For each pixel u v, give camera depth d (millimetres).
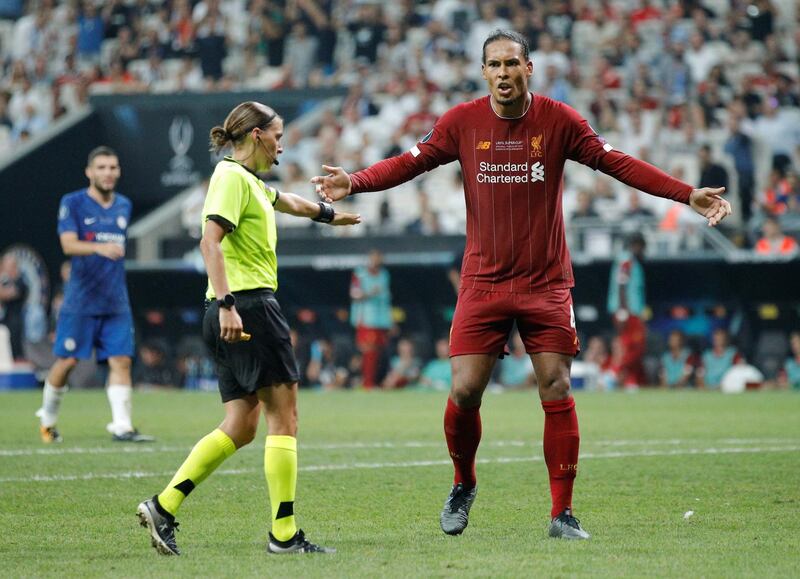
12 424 46688
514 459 33906
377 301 72500
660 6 93062
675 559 18875
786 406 55000
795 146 80938
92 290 39188
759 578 17312
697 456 34375
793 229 71500
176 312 78875
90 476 30250
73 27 106312
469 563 18594
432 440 39844
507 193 21750
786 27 91875
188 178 86250
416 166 22297
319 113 88438
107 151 39312
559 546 20266
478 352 21812
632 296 68438
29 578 17609
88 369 76562
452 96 87375
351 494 27188
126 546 20672
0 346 76500
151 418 49875
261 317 20109
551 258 21859
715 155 82125
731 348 70812
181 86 97125
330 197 21938
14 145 96438
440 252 73000
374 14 95688
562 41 88625
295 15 96625
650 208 74562
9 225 80750
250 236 20250
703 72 87625
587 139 21750
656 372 73000
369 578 17406
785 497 26344
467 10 94312
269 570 18125
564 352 21750
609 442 38562
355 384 76812
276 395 20250
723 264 69500
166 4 103125
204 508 25188
